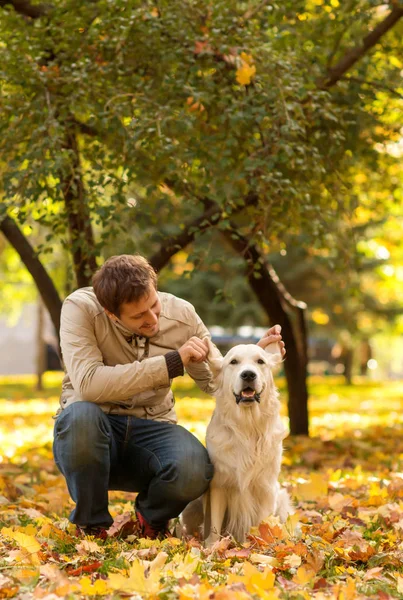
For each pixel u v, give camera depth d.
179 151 5.89
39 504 5.04
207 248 6.38
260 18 6.50
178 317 4.06
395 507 4.68
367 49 7.04
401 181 9.89
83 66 5.87
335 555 3.59
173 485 3.79
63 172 5.62
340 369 33.94
